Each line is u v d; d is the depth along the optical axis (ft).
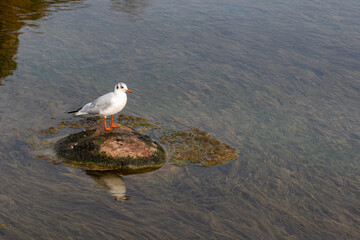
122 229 25.39
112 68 51.42
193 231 25.77
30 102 42.11
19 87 44.98
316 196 30.45
